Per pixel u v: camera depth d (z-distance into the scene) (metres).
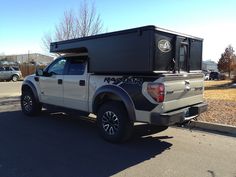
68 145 6.36
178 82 6.20
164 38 6.13
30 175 4.76
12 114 9.81
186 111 6.36
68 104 7.90
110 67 6.55
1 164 5.21
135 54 6.07
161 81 5.77
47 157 5.59
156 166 5.20
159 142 6.67
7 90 19.56
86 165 5.22
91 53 6.98
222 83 30.02
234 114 9.20
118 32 6.32
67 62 7.97
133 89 6.12
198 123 8.09
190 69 7.03
